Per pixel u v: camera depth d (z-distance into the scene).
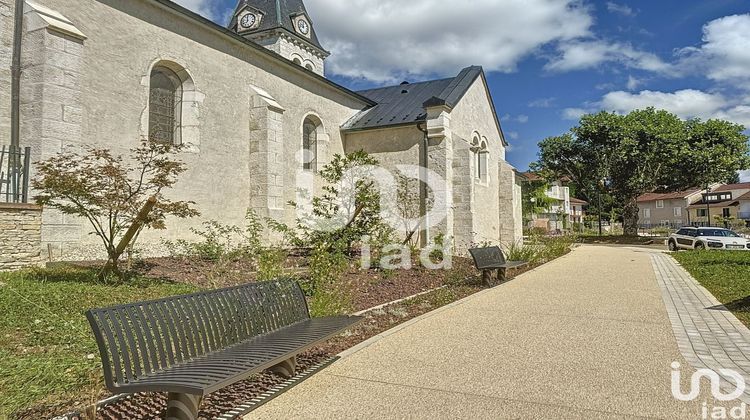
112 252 8.41
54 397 3.80
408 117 19.42
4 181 8.93
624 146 35.97
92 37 10.85
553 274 13.33
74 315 5.97
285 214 16.52
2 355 4.59
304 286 8.00
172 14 12.88
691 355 5.23
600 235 43.16
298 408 3.78
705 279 12.03
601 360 5.02
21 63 9.77
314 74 18.08
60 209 8.34
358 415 3.64
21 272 7.93
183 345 3.76
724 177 34.34
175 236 12.62
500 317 7.25
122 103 11.46
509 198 22.97
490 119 22.84
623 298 9.09
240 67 15.20
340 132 20.11
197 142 13.51
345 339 5.95
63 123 9.75
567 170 40.97
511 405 3.82
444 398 3.97
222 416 3.58
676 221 76.19
